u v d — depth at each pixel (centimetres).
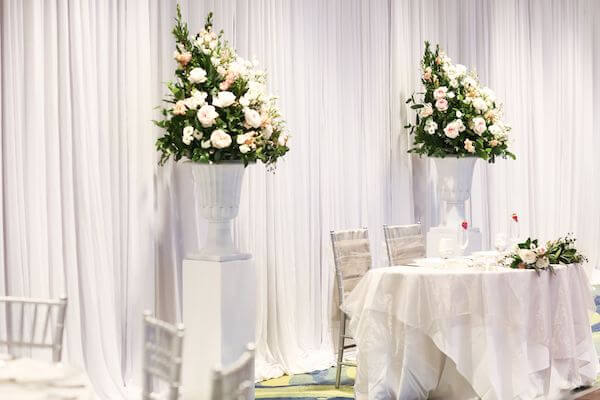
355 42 685
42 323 458
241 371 194
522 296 482
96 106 492
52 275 468
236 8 588
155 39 528
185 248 539
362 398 490
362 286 502
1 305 444
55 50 470
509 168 875
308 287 639
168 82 482
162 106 531
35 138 459
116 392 491
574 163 998
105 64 497
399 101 720
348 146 678
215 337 457
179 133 462
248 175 587
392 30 719
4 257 448
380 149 704
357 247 555
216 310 457
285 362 600
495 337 472
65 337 471
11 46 451
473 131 638
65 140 474
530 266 498
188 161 477
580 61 1003
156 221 528
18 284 448
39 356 455
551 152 956
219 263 456
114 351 495
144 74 517
